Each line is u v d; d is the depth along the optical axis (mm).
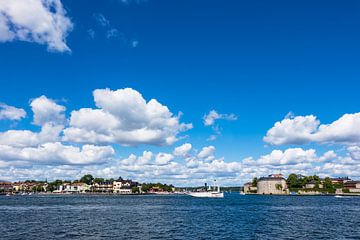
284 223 100562
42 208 178625
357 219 112750
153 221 107000
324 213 141000
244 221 107312
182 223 101062
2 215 130375
